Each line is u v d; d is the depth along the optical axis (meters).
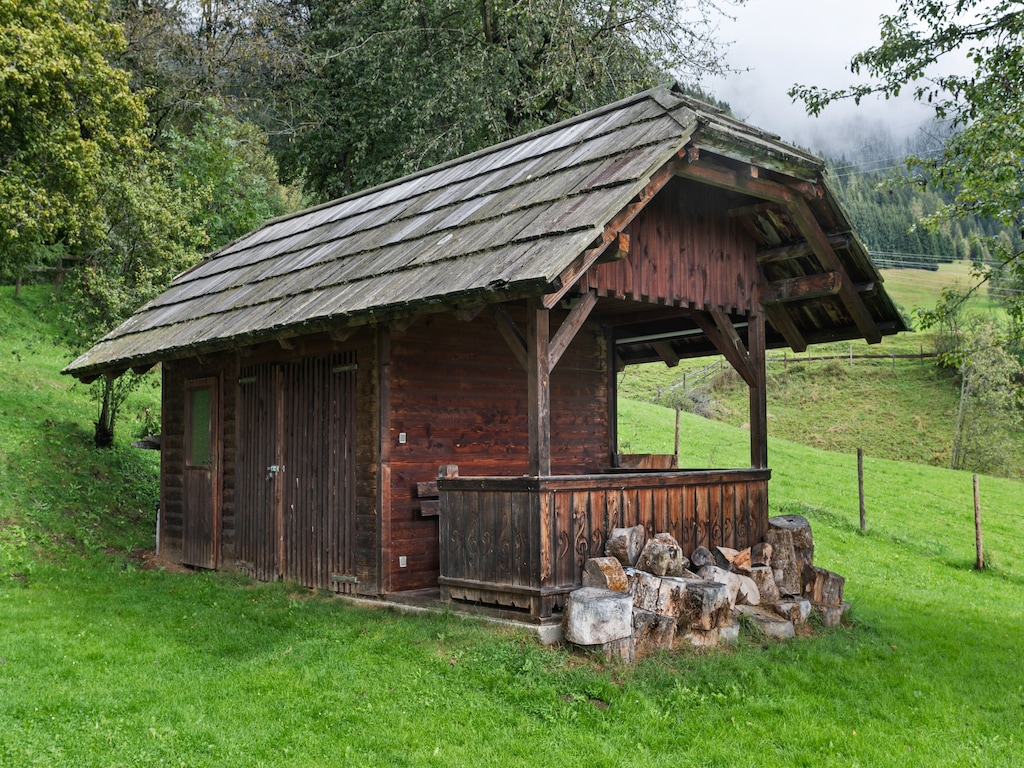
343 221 12.95
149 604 10.05
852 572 15.21
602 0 23.75
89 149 18.02
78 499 14.74
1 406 17.58
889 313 10.95
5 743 5.70
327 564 10.12
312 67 27.86
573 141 9.88
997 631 11.05
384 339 9.52
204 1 30.14
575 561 7.78
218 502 12.23
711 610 7.85
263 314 10.29
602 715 6.30
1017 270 11.15
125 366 12.73
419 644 7.58
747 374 10.12
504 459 10.44
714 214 9.87
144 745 5.77
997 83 12.50
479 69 23.27
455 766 5.51
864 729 6.65
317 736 5.95
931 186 12.43
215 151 27.38
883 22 13.52
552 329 11.37
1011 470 43.38
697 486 9.13
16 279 25.86
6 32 17.06
